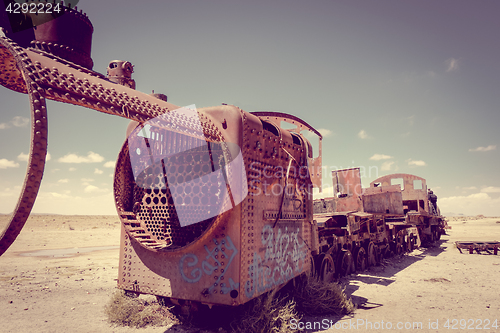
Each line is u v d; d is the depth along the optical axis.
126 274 4.63
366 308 5.84
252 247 4.16
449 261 11.95
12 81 2.77
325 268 7.19
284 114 5.60
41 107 2.16
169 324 4.64
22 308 5.48
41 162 2.07
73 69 2.72
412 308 5.83
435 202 20.16
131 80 4.05
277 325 4.30
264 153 4.64
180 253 4.24
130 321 4.70
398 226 13.36
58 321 4.82
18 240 18.39
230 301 3.85
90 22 3.31
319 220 7.59
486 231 29.56
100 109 2.66
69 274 8.63
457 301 6.34
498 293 7.03
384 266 10.48
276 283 4.71
